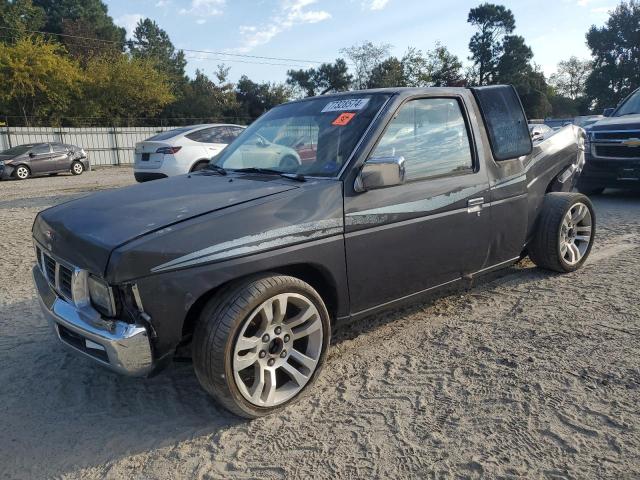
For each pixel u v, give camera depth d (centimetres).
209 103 5612
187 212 286
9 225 877
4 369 363
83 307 276
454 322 418
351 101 377
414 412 296
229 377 274
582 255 525
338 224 314
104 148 2964
